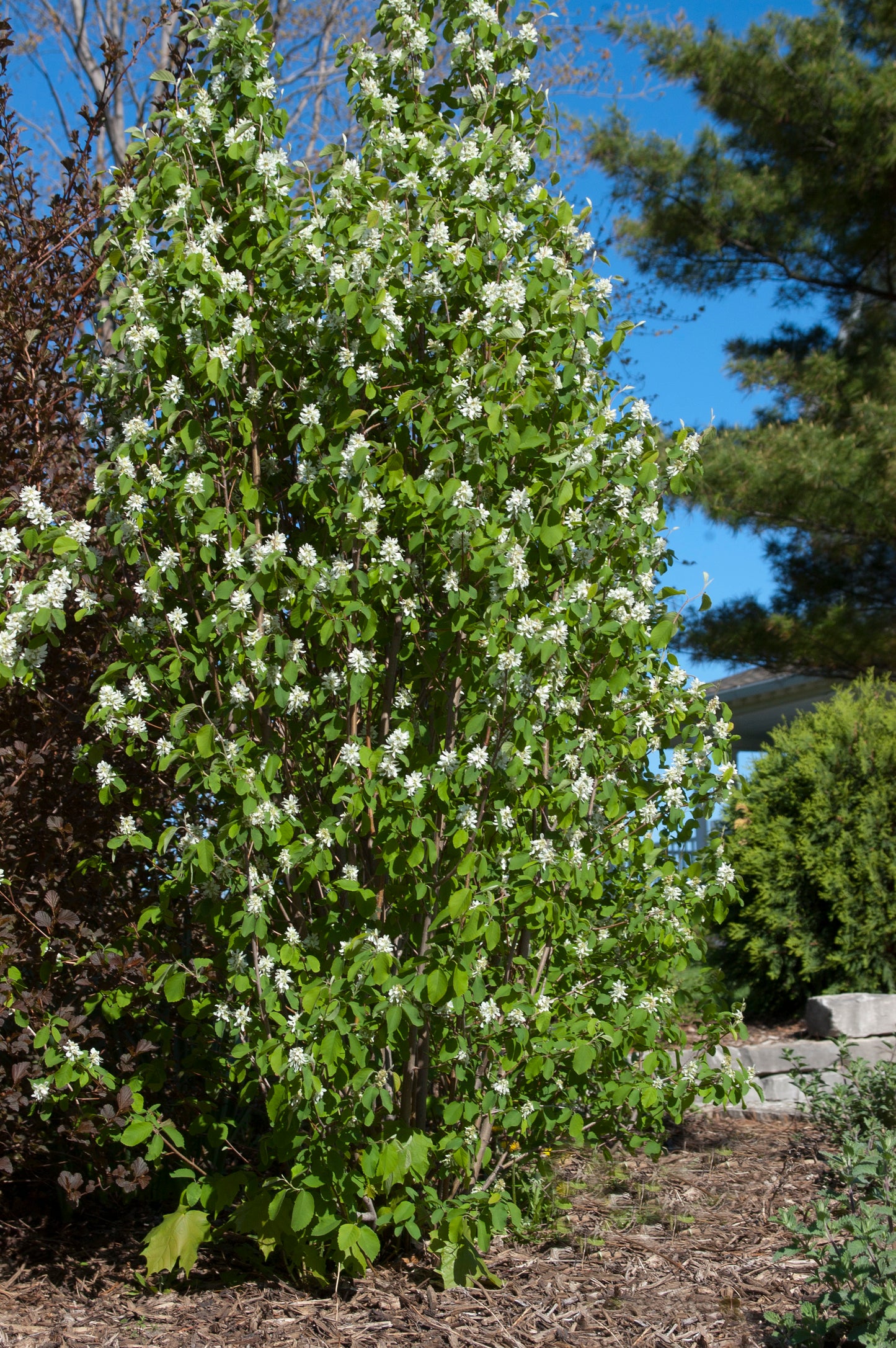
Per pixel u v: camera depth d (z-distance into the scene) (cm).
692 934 375
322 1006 298
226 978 342
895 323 1066
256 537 309
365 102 353
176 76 382
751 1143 472
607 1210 389
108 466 328
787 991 668
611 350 359
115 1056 374
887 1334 261
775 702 1470
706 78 1032
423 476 310
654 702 364
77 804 368
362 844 348
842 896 626
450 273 326
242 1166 376
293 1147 304
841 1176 385
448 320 334
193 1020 351
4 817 343
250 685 329
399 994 296
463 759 321
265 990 312
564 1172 429
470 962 298
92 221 411
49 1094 323
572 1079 346
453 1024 329
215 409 344
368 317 307
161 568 318
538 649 298
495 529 306
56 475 388
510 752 316
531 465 331
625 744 353
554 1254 351
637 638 339
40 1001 322
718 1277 331
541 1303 316
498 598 308
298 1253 318
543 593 335
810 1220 367
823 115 999
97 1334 297
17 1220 367
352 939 318
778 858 651
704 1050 386
